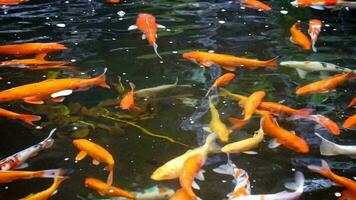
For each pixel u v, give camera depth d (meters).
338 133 3.41
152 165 3.27
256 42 4.21
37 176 3.21
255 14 4.61
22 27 4.41
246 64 3.86
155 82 3.79
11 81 3.77
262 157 3.31
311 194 3.13
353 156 3.31
